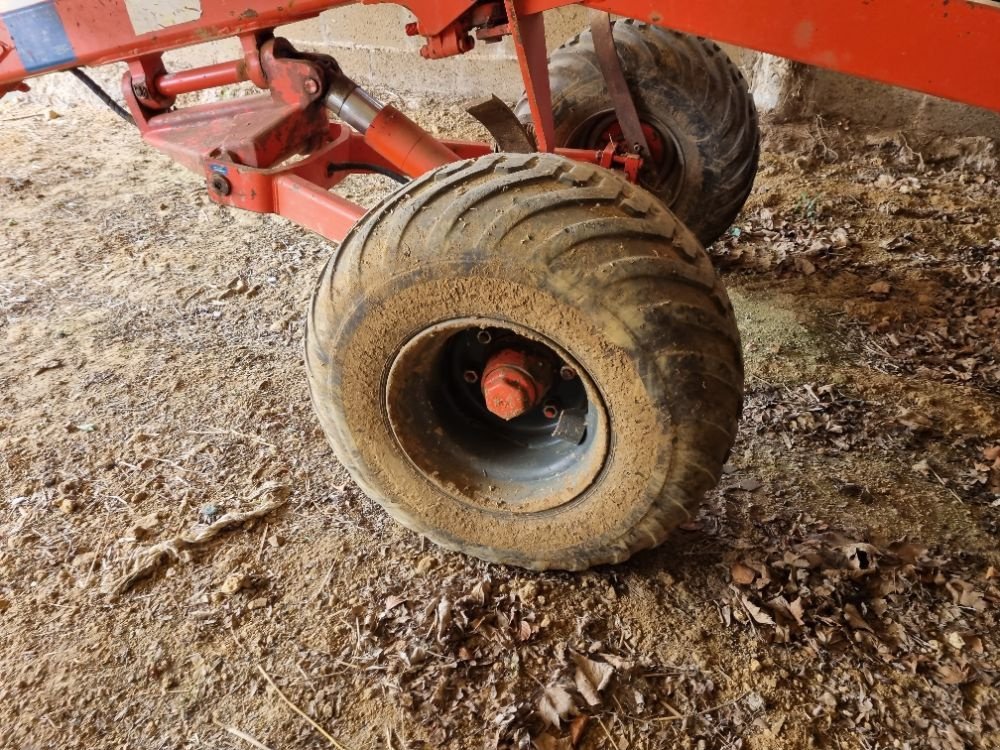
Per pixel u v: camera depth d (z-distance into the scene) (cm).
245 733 186
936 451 269
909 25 181
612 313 168
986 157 481
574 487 193
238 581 221
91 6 259
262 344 332
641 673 196
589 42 336
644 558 227
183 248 407
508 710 186
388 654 201
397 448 204
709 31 203
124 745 185
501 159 187
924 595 215
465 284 175
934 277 371
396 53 623
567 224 170
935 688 191
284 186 264
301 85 269
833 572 219
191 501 252
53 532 241
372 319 185
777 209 443
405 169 271
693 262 180
